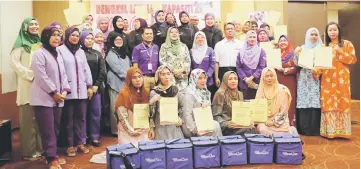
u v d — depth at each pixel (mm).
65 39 3354
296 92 4141
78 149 3553
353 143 3748
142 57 3930
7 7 4195
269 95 3402
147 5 5348
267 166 3002
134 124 3068
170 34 3859
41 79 2826
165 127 3158
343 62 3877
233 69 4066
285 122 3373
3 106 4062
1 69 4020
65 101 3279
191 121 3193
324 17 6762
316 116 4082
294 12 6645
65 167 3039
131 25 5324
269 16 5316
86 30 4027
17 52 3238
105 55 4293
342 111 3885
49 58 2920
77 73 3357
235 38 4633
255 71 3926
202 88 3340
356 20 6953
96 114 3787
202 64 3934
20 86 3275
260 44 3877
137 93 3191
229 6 5629
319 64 3807
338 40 3947
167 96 3164
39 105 2863
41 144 3391
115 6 5297
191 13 5422
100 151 3561
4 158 3230
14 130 4324
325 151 3453
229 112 3367
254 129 3354
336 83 3893
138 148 2875
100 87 3871
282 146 3031
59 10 5203
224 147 2982
